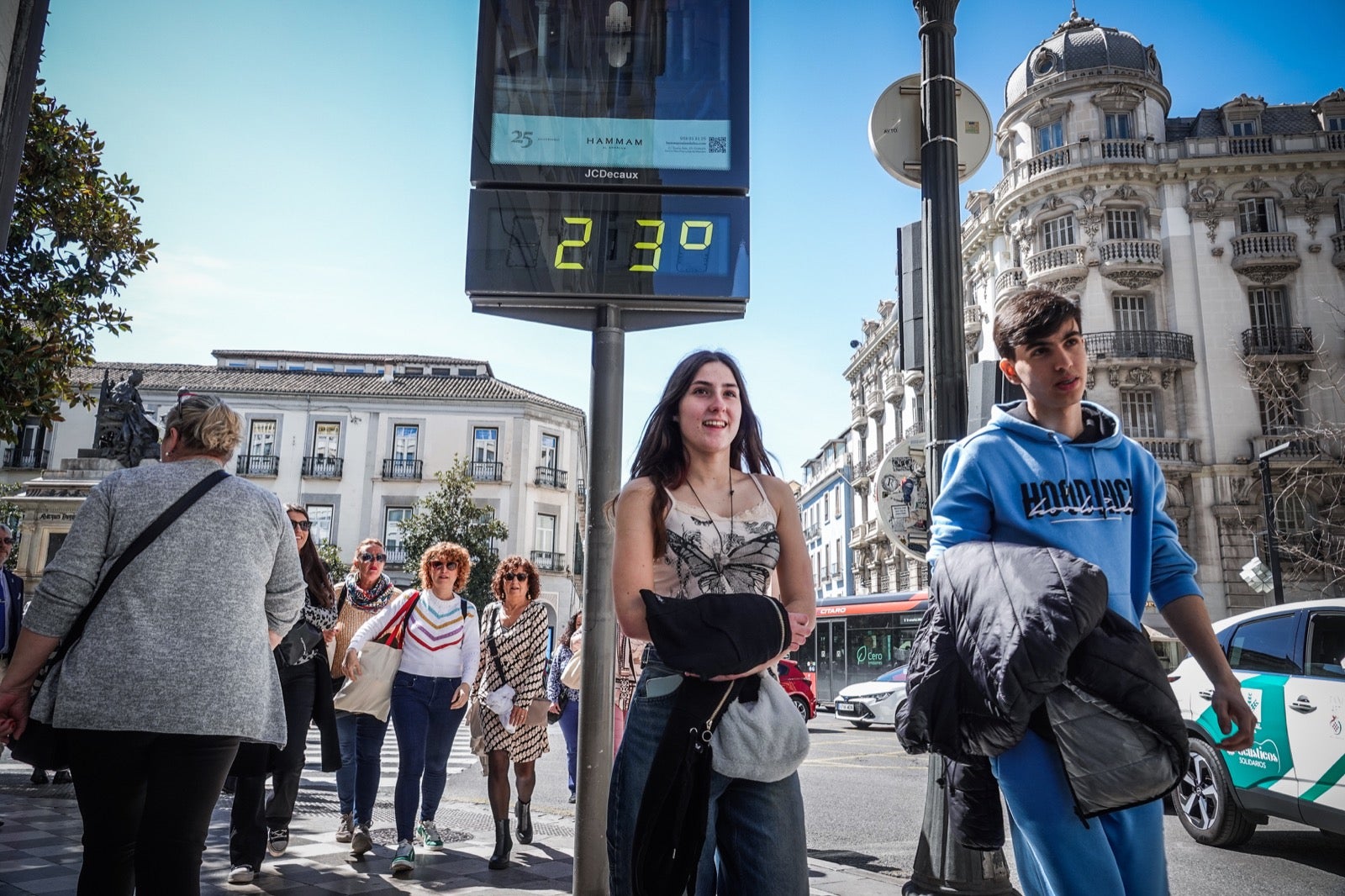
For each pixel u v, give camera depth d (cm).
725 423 224
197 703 259
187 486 282
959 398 421
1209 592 2964
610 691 372
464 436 4453
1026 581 200
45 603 259
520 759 524
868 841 657
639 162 401
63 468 1602
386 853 541
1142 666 195
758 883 197
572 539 4597
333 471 4400
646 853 183
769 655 189
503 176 393
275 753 321
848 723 2159
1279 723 577
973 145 496
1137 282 3145
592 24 412
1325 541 2767
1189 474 3031
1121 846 205
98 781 257
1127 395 3112
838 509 5375
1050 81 3366
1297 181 3153
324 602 487
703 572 212
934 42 451
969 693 208
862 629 2372
